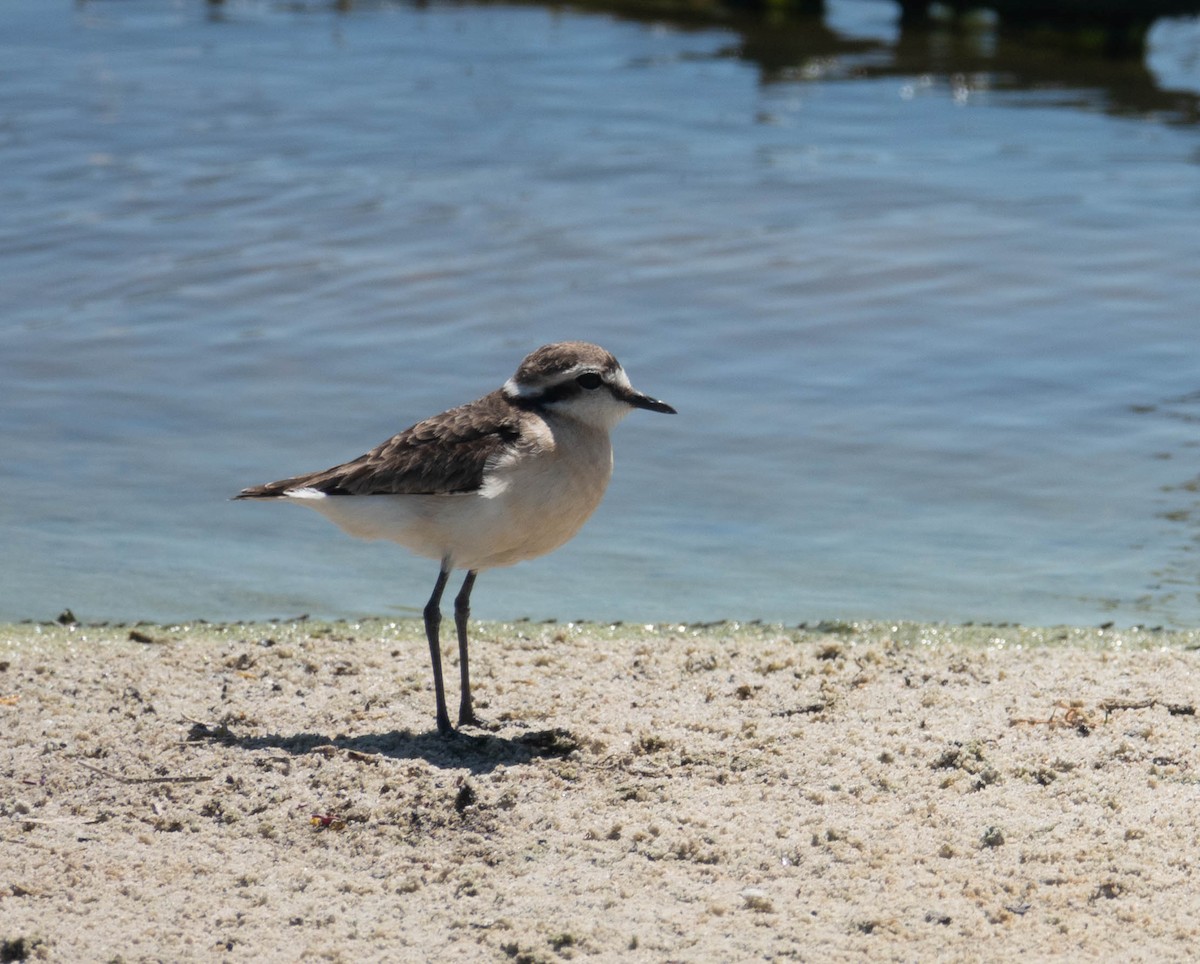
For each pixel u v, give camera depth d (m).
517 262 20.06
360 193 22.28
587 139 24.78
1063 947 7.50
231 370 17.42
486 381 17.05
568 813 8.91
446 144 24.39
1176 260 19.92
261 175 22.98
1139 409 16.41
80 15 32.75
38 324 18.48
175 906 7.99
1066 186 22.66
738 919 7.80
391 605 13.13
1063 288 19.25
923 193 22.38
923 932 7.65
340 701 10.73
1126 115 26.62
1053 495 14.84
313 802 9.02
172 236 20.88
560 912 7.89
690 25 33.28
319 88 27.44
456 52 30.27
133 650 11.83
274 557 14.10
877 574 13.48
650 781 9.31
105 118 25.44
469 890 8.12
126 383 17.14
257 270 19.91
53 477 15.22
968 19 33.62
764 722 10.30
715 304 18.94
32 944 7.56
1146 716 10.27
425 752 9.74
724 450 15.80
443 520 9.80
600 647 11.93
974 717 10.35
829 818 8.84
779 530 14.36
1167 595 12.96
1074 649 11.80
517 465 9.73
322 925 7.82
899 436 16.02
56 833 8.73
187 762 9.55
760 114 26.39
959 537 14.15
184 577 13.52
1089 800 9.03
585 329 18.28
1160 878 8.11
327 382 17.11
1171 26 34.34
